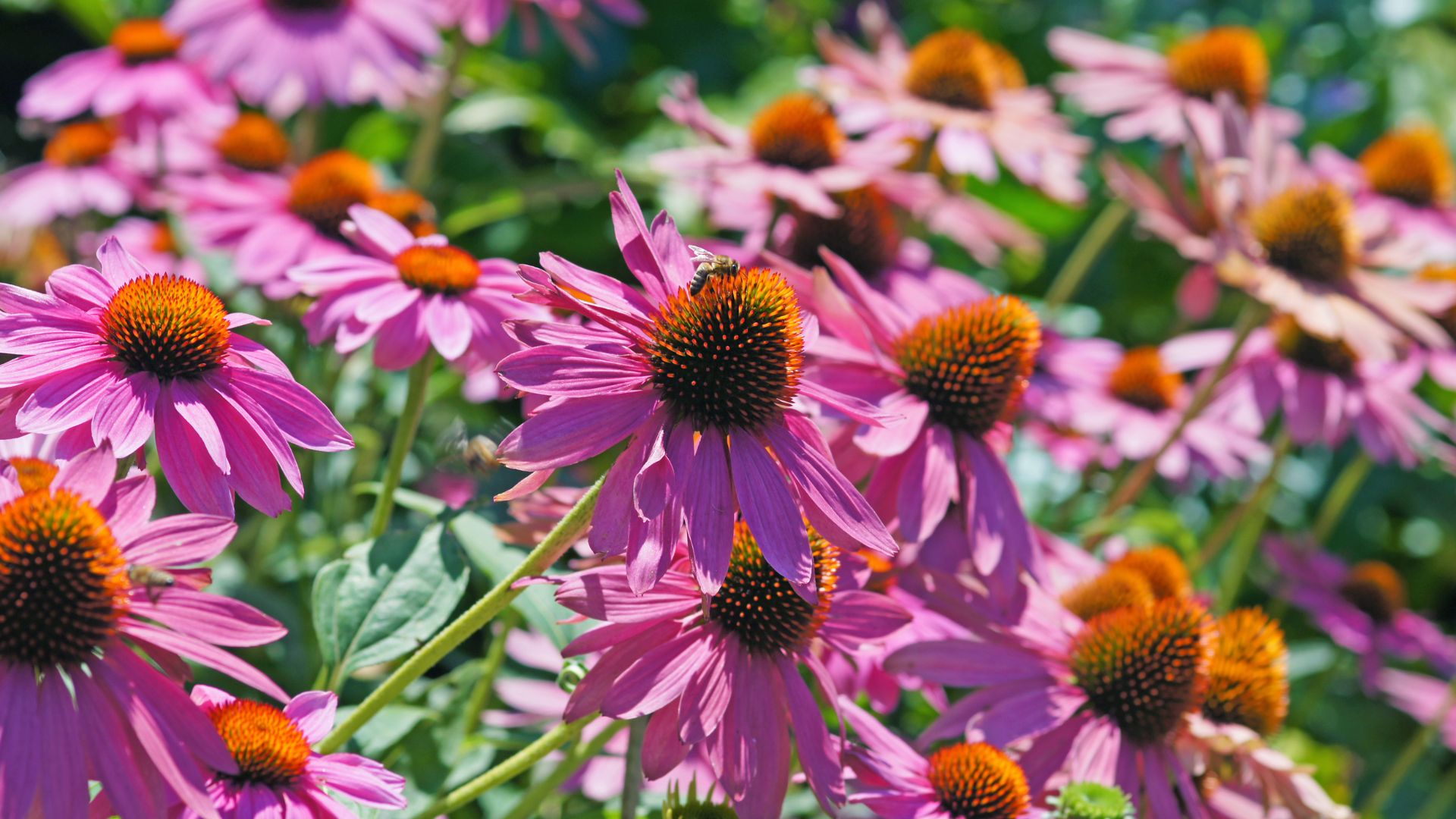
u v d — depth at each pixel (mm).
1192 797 746
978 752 708
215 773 632
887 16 1485
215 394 663
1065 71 1613
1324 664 1098
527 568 660
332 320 746
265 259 861
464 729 774
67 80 1054
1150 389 1034
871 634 700
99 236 1031
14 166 1438
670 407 655
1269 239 908
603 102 1619
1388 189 1193
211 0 1006
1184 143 1076
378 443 872
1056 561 845
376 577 717
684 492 645
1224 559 1238
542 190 1120
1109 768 736
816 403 749
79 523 616
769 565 679
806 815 803
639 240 666
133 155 1036
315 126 1118
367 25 1015
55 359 648
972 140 971
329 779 646
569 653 663
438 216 1120
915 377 764
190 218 885
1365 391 1000
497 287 771
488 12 1037
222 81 1008
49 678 613
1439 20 1806
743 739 667
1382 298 903
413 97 1242
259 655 837
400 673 667
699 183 953
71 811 604
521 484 645
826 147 914
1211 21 1745
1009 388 770
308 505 923
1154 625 749
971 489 757
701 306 657
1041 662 754
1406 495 1438
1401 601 1086
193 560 635
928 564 769
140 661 622
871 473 781
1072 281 1092
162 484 877
